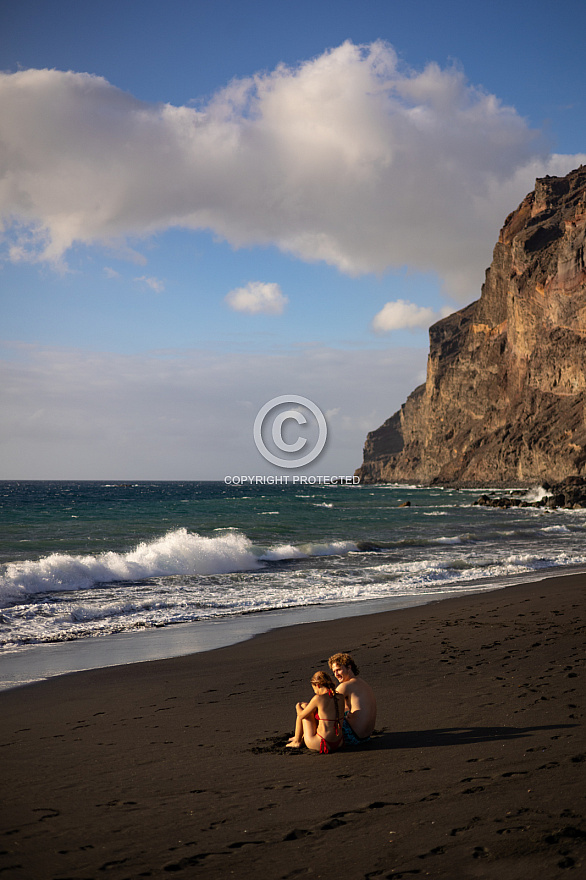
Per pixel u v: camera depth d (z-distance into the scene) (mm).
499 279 146125
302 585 18594
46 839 3645
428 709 6285
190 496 93188
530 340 123000
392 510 60875
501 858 3100
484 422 138000
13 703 7578
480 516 54906
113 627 12836
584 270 108812
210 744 5594
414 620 12805
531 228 131250
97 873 3199
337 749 5141
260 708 6957
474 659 8727
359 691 5355
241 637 11836
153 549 21797
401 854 3232
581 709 5906
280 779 4527
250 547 25016
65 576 17812
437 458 158500
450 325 185750
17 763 5215
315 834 3547
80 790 4492
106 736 6023
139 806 4129
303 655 9953
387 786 4223
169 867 3242
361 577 20172
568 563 24078
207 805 4090
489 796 3895
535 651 8984
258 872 3150
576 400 109375
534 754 4656
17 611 14148
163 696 7695
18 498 81625
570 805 3652
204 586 18141
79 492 113625
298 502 74000
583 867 2947
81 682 8609
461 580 19797
